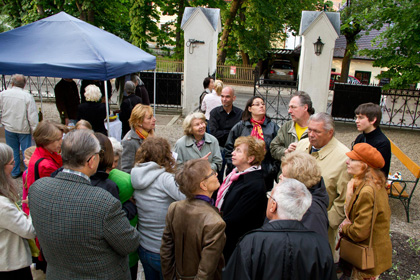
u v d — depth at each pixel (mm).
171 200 2477
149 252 2508
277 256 1693
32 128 5551
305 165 2318
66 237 1877
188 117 3865
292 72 23453
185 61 10938
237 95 17047
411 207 5441
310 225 1973
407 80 10047
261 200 2592
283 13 22703
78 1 17812
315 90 10297
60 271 1987
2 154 2322
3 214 2279
